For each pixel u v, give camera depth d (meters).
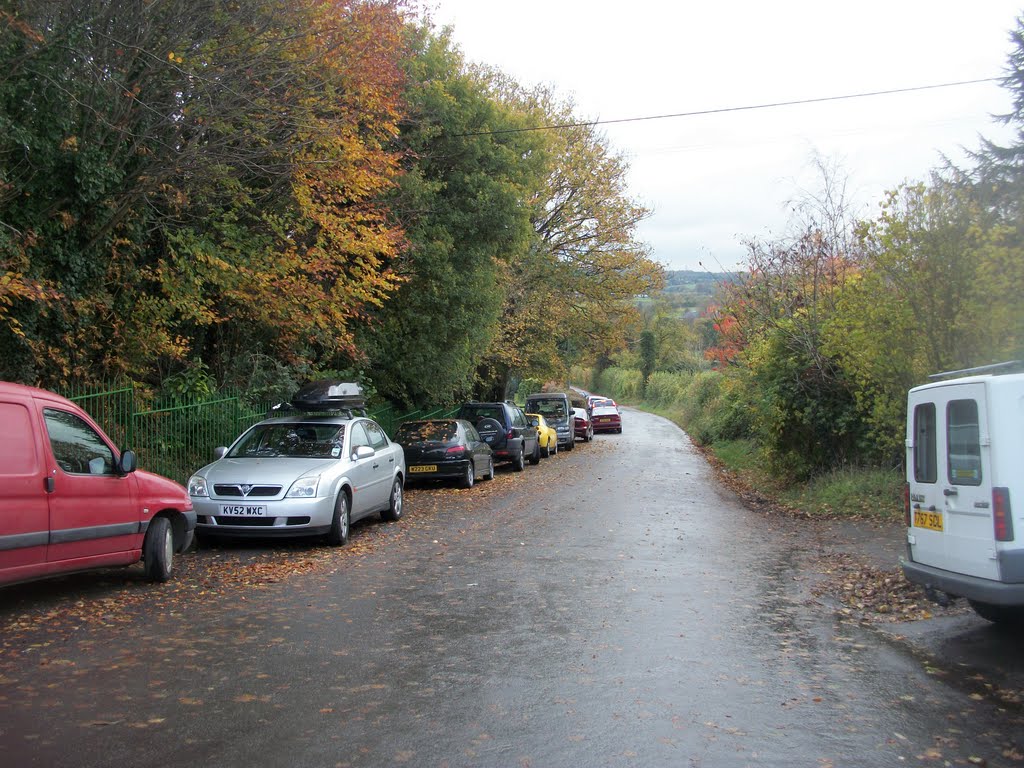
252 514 10.14
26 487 6.61
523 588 8.23
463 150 19.81
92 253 11.81
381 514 13.13
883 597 7.87
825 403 16.02
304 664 5.73
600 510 14.21
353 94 13.67
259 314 14.53
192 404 14.01
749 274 20.80
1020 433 5.91
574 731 4.56
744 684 5.39
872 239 12.23
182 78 11.73
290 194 14.55
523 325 32.03
